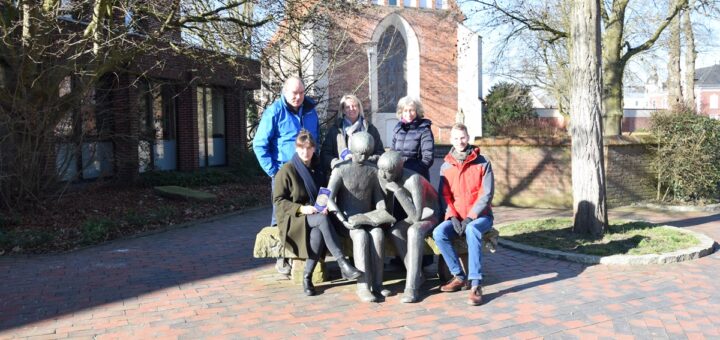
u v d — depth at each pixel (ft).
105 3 32.73
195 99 57.72
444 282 19.58
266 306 17.38
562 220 30.66
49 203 34.53
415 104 20.99
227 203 41.88
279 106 19.90
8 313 17.11
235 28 40.96
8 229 29.86
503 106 137.69
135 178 47.88
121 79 46.85
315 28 45.73
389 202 19.07
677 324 15.43
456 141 19.36
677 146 39.88
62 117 34.17
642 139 40.81
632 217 35.06
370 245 18.07
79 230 29.81
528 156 40.75
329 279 20.43
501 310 16.72
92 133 39.78
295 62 55.36
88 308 17.48
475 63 139.85
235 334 14.99
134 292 19.21
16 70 32.01
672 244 24.09
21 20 32.09
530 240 25.80
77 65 34.50
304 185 18.83
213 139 63.31
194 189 47.60
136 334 15.12
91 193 41.93
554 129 64.44
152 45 37.29
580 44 26.27
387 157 17.99
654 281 19.57
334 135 20.48
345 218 18.22
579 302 17.35
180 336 14.90
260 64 52.47
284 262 21.24
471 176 19.20
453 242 19.11
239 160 58.85
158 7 37.22
